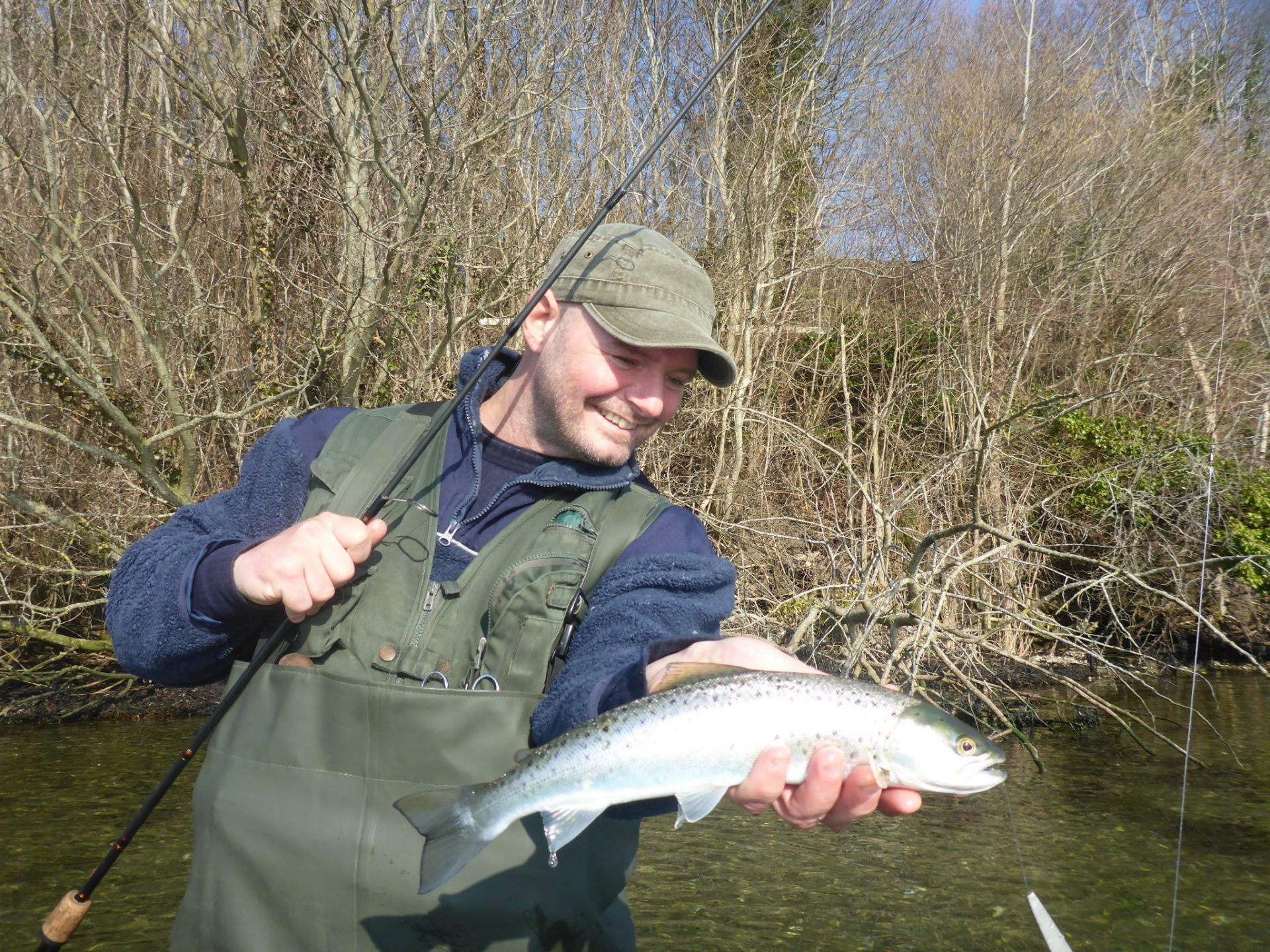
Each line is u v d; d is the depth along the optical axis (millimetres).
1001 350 14859
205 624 2139
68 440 8867
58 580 9727
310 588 2006
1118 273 15344
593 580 2102
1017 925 5289
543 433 2219
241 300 11539
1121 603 10766
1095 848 6391
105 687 10078
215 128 11258
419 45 10211
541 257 11398
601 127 13570
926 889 5766
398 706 1981
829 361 15211
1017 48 18109
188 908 2080
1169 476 11609
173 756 8305
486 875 1969
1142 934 5145
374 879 1941
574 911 2023
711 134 15281
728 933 5180
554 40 12000
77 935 4977
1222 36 17875
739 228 14453
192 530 2359
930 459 12742
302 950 1954
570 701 1929
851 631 9562
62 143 10539
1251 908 5461
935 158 16734
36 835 6387
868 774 1764
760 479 12242
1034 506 11117
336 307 9812
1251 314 13719
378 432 2377
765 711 1860
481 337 11297
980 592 10648
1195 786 7707
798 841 6566
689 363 2225
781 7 15344
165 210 11164
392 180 9406
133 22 10164
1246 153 16078
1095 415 13359
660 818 7105
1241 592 12086
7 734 9055
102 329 9469
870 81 17828
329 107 10484
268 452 2408
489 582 2096
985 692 9898
